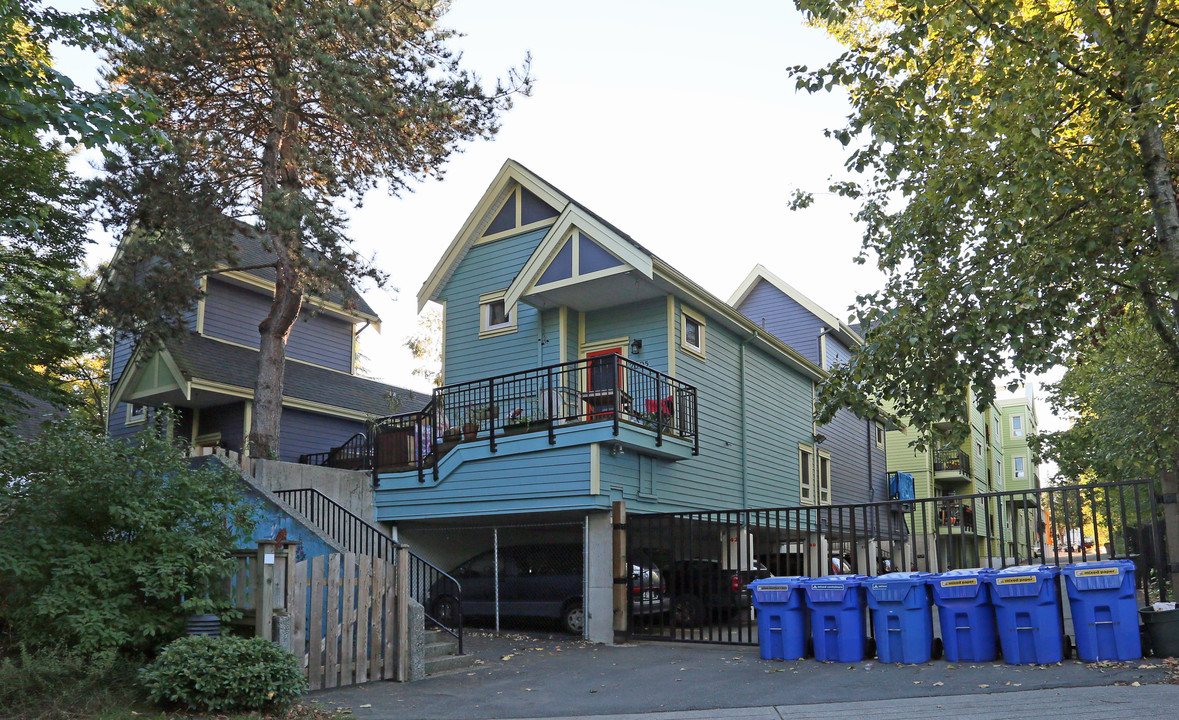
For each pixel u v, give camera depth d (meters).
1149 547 11.09
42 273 15.21
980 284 10.59
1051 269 10.27
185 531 8.66
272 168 18.16
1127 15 9.76
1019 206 10.39
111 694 7.16
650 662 10.84
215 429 21.88
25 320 15.34
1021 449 54.84
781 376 22.58
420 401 27.77
